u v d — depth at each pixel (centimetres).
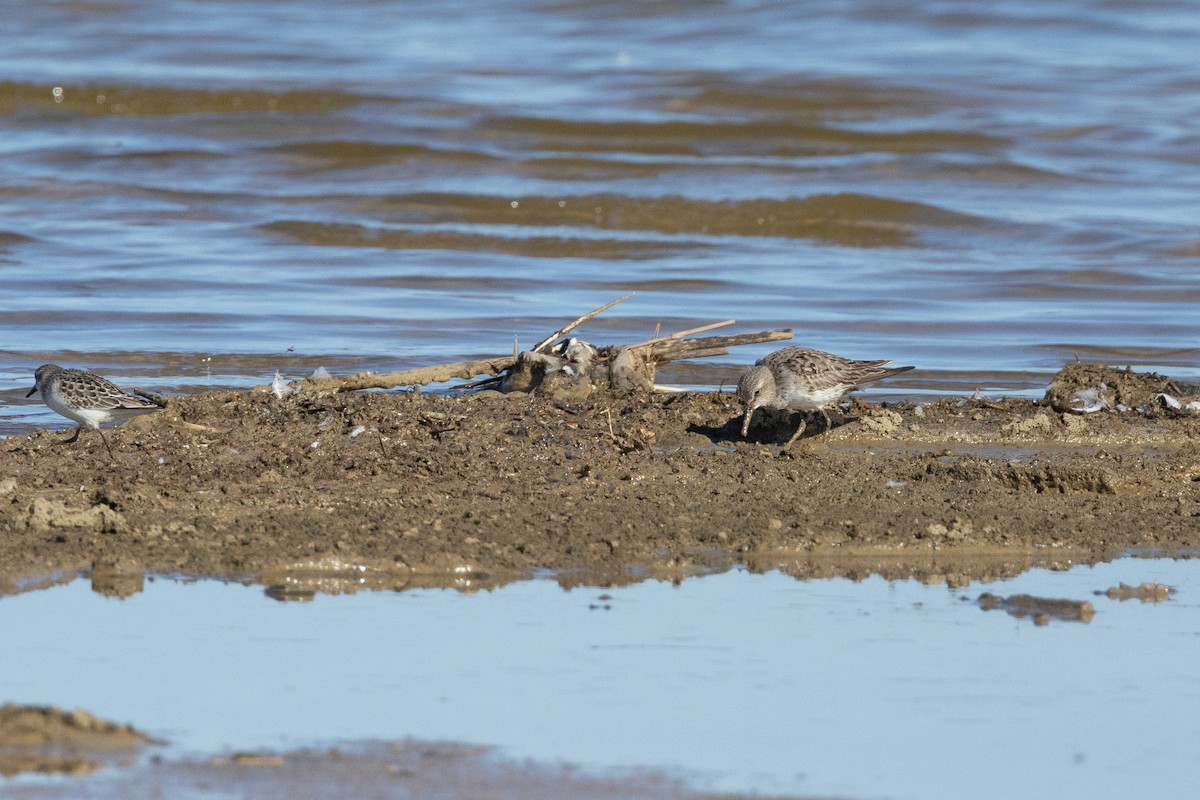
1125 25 14862
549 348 4591
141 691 2272
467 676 2369
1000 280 7369
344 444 3725
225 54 13300
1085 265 7706
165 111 11681
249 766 1997
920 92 12056
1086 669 2473
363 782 1956
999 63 13375
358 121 10988
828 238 8788
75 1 15388
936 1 15400
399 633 2558
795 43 14200
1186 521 3381
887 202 9119
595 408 4178
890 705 2297
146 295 6450
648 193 9338
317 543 2969
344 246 8000
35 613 2594
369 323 6019
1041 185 9762
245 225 8306
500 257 7875
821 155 10531
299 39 14188
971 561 3094
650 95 11838
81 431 3841
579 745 2111
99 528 3023
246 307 6266
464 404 4112
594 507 3288
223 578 2809
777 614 2719
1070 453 3984
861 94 11981
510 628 2598
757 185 9588
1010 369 5419
